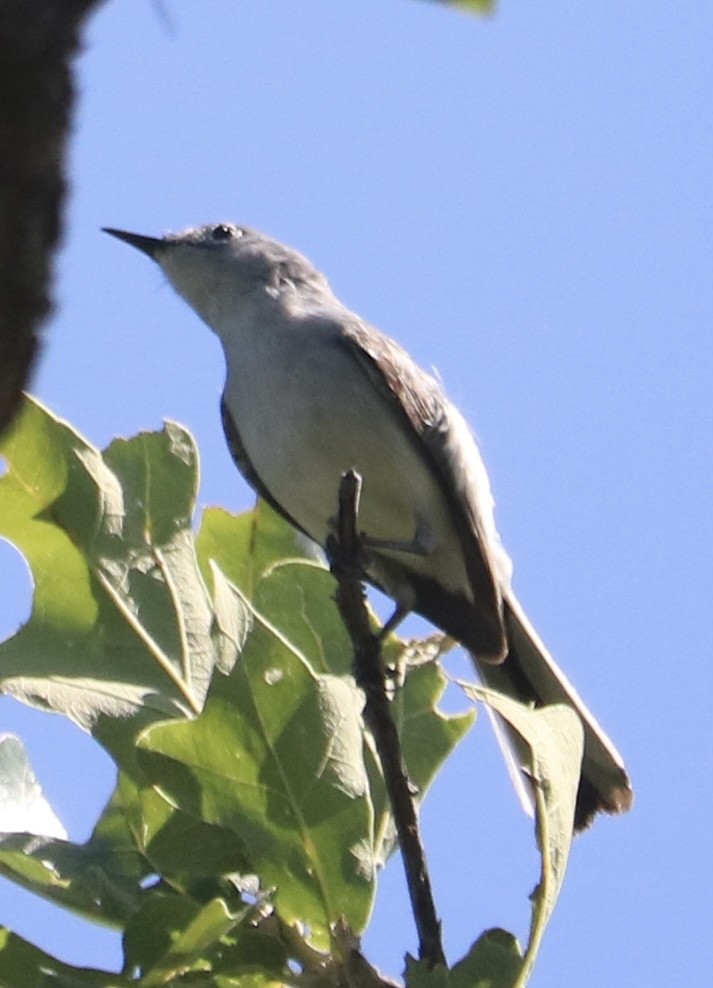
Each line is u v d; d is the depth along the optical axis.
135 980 7.41
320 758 7.70
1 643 8.70
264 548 9.83
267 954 7.62
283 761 7.69
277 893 7.69
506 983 7.18
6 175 3.81
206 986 7.58
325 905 7.70
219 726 7.67
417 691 9.09
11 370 3.91
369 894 7.70
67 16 3.80
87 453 8.92
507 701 7.40
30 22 3.77
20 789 8.55
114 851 8.12
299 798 7.71
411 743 8.96
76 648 8.77
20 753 8.63
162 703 8.67
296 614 9.38
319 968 7.64
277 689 7.70
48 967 7.46
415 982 7.16
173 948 7.23
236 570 9.81
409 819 7.77
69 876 7.92
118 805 8.36
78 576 8.84
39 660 8.69
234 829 7.70
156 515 9.03
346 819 7.71
